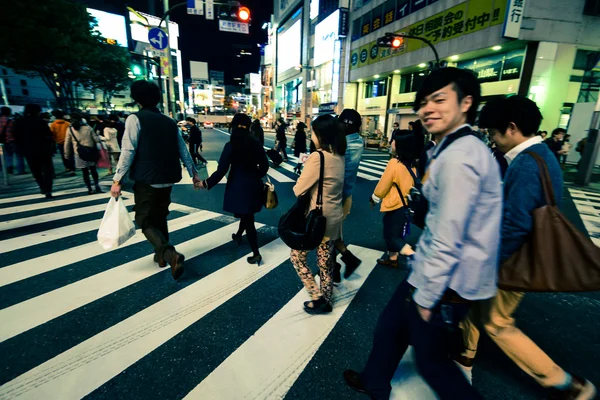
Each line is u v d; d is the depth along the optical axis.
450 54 18.47
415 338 1.32
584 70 15.33
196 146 11.40
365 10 28.66
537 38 14.43
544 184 1.46
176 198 6.52
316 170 2.24
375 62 27.12
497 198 1.17
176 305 2.69
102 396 1.76
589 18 14.42
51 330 2.32
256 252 3.50
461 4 17.44
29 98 61.50
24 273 3.20
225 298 2.82
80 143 6.34
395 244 3.34
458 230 1.09
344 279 3.26
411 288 1.36
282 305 2.73
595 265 1.34
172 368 1.99
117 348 2.15
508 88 16.08
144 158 2.86
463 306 1.28
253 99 107.38
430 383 1.31
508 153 1.75
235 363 2.05
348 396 1.81
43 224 4.71
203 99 95.94
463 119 1.25
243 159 3.21
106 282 3.05
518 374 2.02
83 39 14.80
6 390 1.79
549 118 15.25
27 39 9.55
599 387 1.93
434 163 1.22
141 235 4.31
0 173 8.74
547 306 2.88
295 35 58.22
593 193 8.52
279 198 6.82
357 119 2.96
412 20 21.92
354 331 2.40
